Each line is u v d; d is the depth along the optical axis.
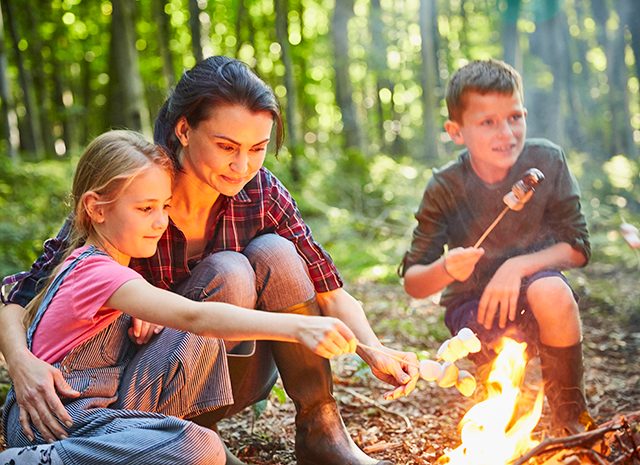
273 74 23.70
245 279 2.44
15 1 19.80
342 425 2.56
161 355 2.30
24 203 10.65
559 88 16.89
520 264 2.96
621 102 22.33
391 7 23.52
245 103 2.31
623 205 11.48
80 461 2.11
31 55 20.89
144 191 2.31
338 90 18.88
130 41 14.90
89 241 2.39
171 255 2.56
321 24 26.00
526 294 2.90
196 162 2.41
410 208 12.16
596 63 26.45
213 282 2.44
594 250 8.19
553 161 3.14
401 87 29.17
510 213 3.16
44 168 12.62
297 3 22.88
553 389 2.88
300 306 2.52
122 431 2.14
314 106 27.14
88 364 2.29
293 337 2.04
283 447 2.99
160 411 2.31
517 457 2.51
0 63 14.14
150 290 2.17
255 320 2.07
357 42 21.61
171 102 2.45
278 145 2.46
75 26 21.81
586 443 2.09
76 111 20.42
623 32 21.27
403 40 23.25
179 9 21.08
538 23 17.33
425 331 5.18
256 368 2.62
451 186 3.23
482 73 3.09
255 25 22.25
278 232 2.71
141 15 20.62
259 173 2.67
